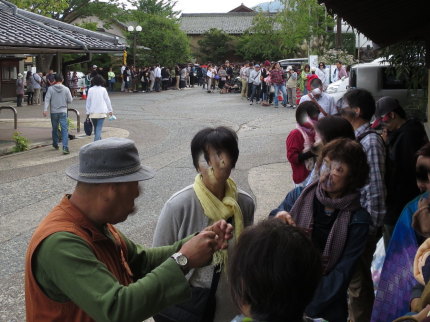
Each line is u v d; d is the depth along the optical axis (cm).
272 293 149
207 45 4978
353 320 329
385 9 497
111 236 209
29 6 2652
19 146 1259
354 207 288
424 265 257
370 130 379
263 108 2158
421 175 292
